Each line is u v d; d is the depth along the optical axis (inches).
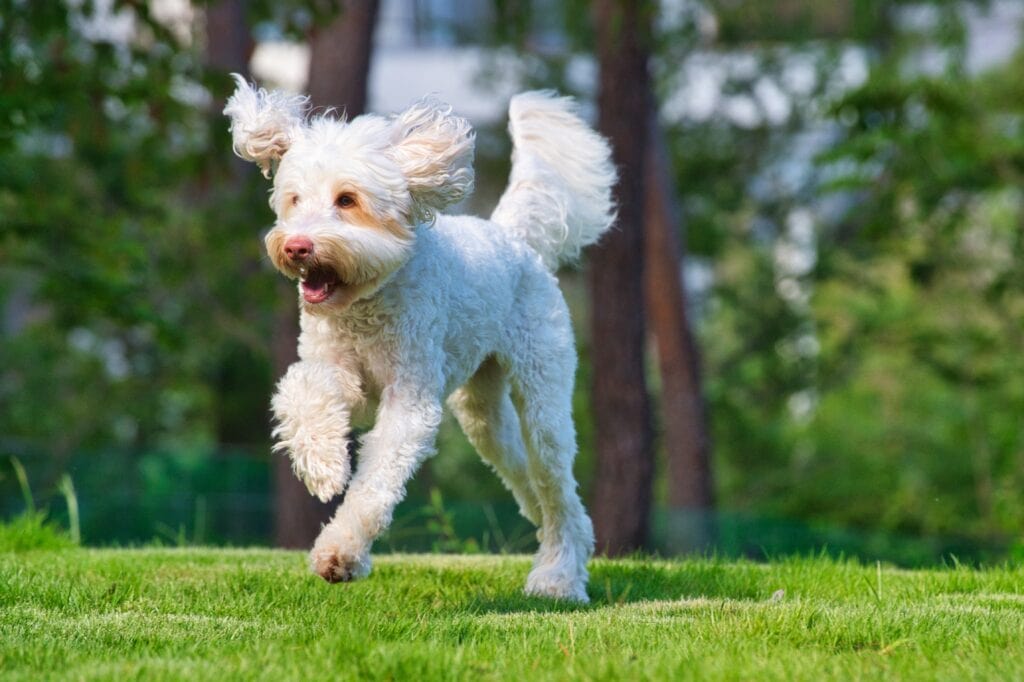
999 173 744.3
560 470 259.4
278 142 234.5
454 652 181.9
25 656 182.1
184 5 754.8
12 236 601.3
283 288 602.2
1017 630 204.1
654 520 557.3
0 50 507.2
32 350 927.0
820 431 994.1
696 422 782.5
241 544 598.9
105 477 625.9
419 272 229.8
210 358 930.1
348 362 231.8
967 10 791.7
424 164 227.5
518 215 269.9
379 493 219.6
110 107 657.6
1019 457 906.1
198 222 670.5
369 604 234.7
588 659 178.2
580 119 287.1
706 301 1010.7
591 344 546.3
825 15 958.4
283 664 174.2
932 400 965.2
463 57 1143.6
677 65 933.8
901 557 526.9
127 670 169.8
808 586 272.1
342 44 546.6
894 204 789.9
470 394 271.0
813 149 1002.1
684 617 222.1
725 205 971.9
